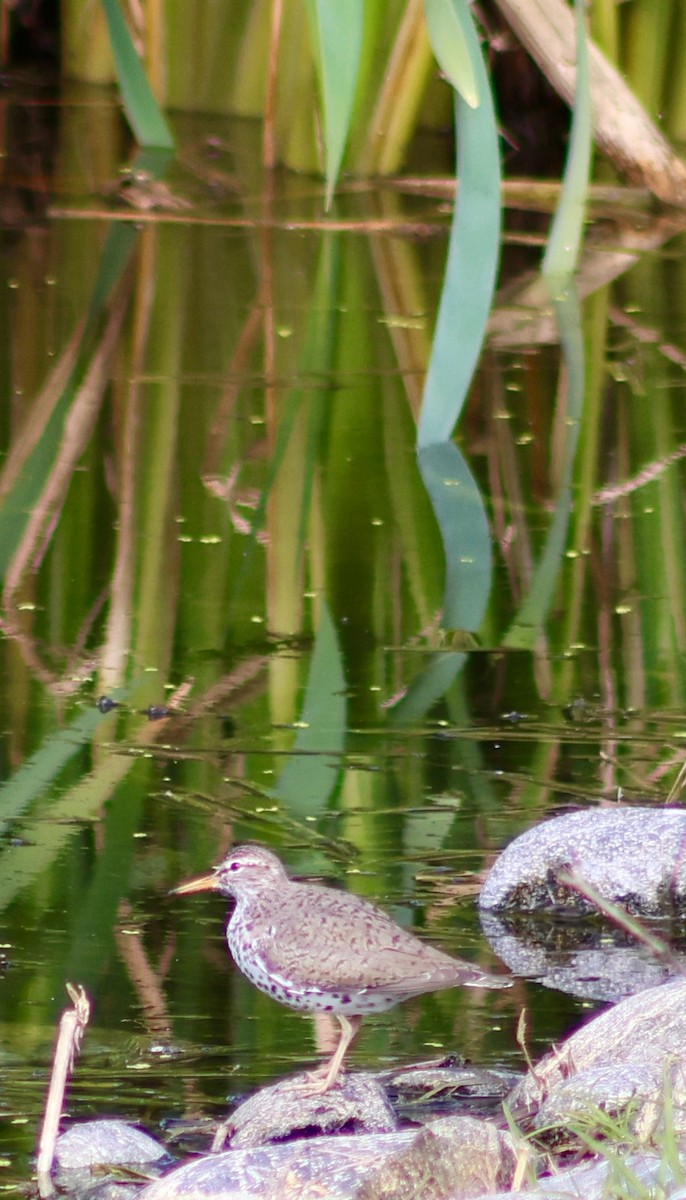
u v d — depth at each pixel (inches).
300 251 917.8
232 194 994.7
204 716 441.7
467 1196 213.9
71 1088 268.5
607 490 623.5
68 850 362.6
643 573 553.0
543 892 347.6
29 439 647.1
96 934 326.0
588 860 350.0
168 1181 230.7
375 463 641.6
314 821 380.8
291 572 546.0
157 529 576.1
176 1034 288.2
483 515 598.2
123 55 979.9
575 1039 276.5
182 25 1091.9
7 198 978.1
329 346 770.2
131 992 302.5
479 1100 268.2
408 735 431.5
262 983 279.7
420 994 289.9
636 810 365.1
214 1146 252.4
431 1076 274.2
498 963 323.6
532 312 823.7
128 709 444.8
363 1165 231.3
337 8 538.3
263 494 608.7
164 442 650.2
